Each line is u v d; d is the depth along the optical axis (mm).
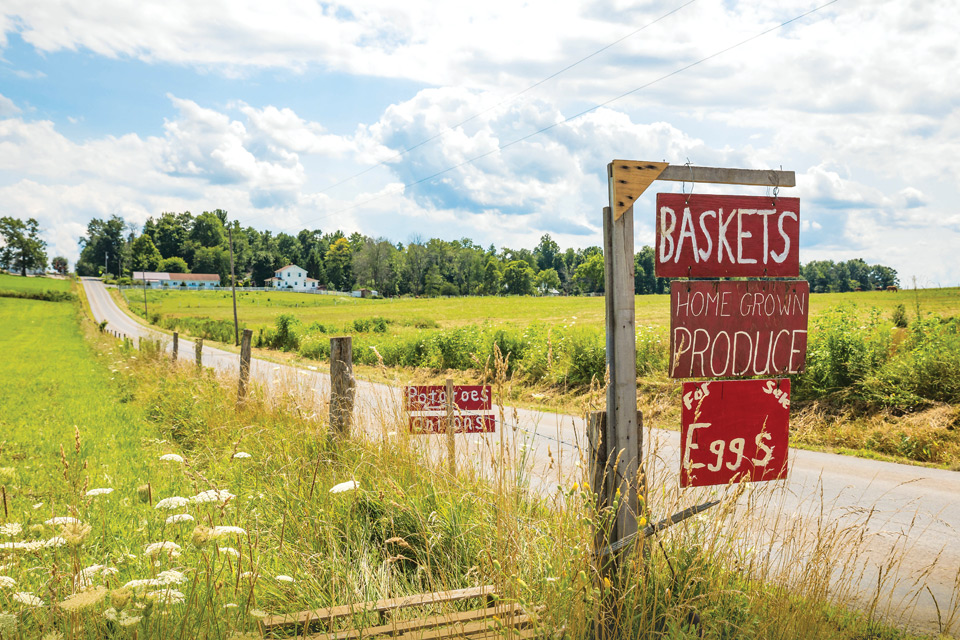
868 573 4691
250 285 173750
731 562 3520
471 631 2863
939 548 5207
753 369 3631
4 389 15617
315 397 7664
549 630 2791
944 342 10828
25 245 170500
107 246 192625
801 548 3441
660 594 3205
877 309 13359
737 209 3594
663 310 52969
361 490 4430
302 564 3662
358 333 41156
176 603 3104
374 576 3609
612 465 3352
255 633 2658
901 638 3502
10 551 2842
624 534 3301
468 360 20688
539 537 3447
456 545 3846
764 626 3041
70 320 71062
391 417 5816
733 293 3578
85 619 2760
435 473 4715
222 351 38625
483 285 165500
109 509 4953
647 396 12602
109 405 12367
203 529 2783
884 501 6598
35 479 6105
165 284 160000
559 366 15664
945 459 8578
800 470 8086
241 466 6070
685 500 4152
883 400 10406
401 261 163625
